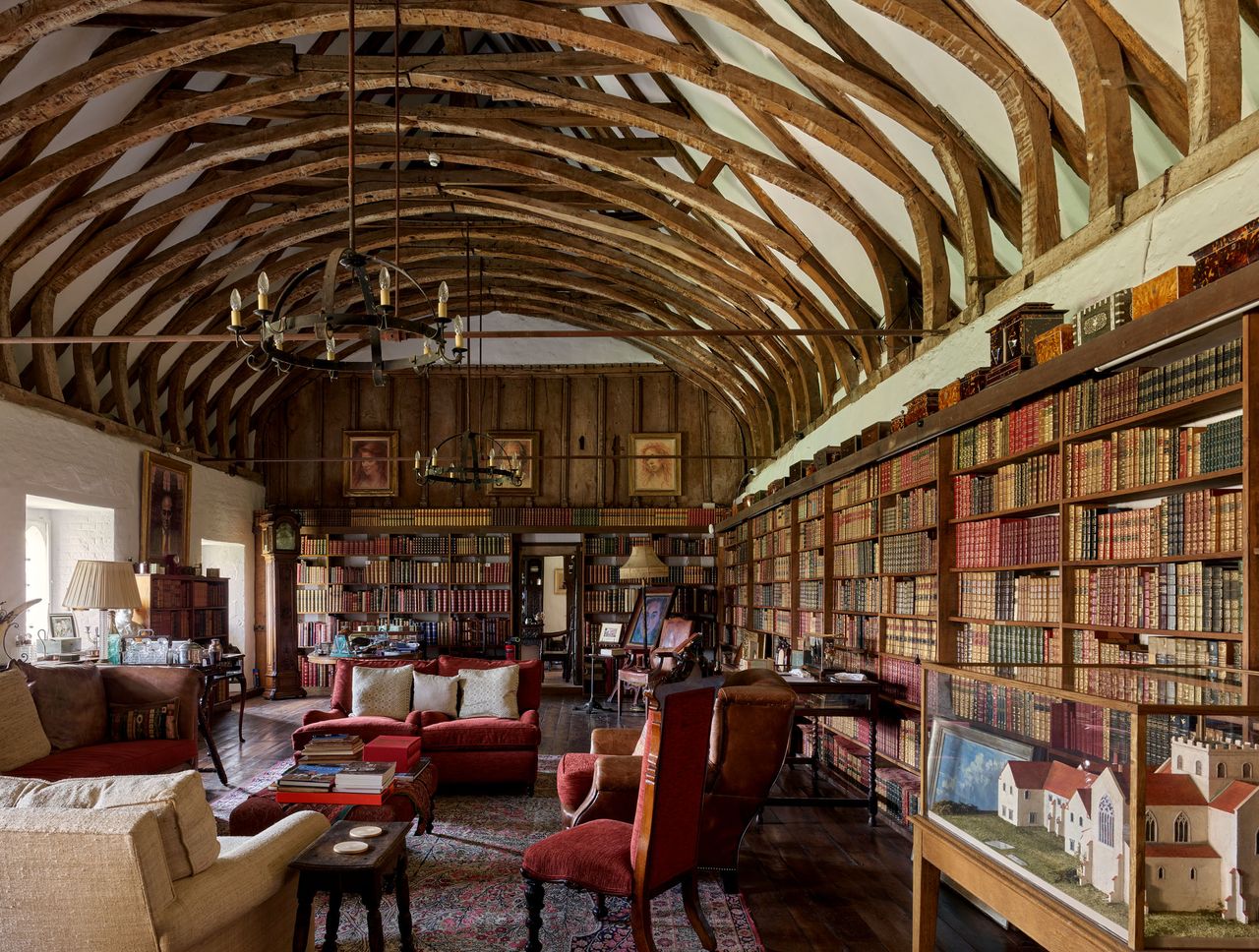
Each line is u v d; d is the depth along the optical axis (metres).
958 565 5.39
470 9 6.05
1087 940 2.26
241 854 2.95
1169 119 4.15
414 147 8.77
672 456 13.27
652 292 12.20
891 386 7.40
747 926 4.15
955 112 5.43
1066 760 2.43
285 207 9.60
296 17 6.13
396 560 14.68
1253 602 2.91
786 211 7.91
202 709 7.25
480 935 4.03
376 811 4.41
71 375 9.72
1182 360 3.31
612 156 8.02
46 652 7.66
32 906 2.46
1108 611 3.82
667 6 6.36
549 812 6.28
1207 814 2.12
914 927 3.32
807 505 9.23
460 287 13.74
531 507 14.66
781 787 7.18
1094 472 3.91
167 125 7.18
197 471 12.27
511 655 13.69
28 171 7.05
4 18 5.47
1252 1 3.60
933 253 6.26
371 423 15.07
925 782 3.39
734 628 13.56
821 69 5.42
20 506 8.23
